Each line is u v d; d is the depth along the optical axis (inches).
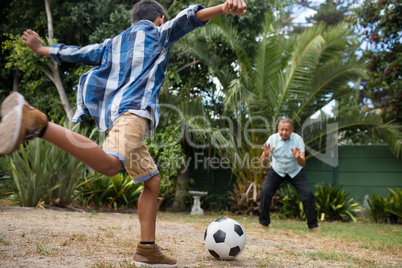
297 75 314.7
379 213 305.7
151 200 89.0
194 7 74.9
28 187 230.5
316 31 309.7
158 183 89.7
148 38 80.6
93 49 82.8
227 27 325.7
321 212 321.7
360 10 366.6
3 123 53.7
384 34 349.7
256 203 321.4
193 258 108.0
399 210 291.1
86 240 119.4
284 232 190.1
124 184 305.3
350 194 354.3
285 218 315.9
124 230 152.0
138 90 76.9
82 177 276.7
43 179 233.5
